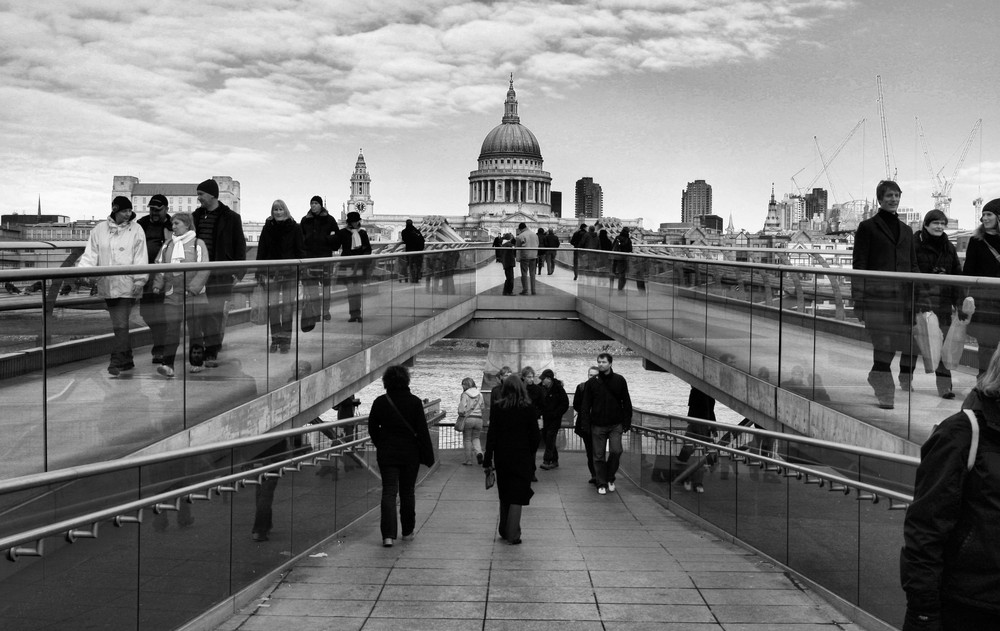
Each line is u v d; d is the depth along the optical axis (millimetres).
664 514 14898
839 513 7785
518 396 11297
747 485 10828
